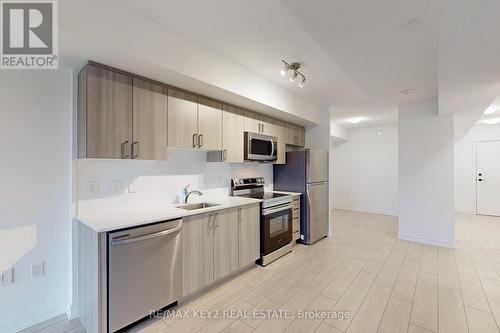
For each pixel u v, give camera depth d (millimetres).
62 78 2080
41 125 1993
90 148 1839
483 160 6184
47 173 2021
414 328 1889
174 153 2797
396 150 6211
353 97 3783
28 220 1943
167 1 1645
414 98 3832
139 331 1864
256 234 3027
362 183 6715
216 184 3291
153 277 1961
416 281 2662
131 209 2393
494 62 2016
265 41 2166
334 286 2553
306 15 1639
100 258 1696
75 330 1894
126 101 2029
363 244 3932
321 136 4410
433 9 1573
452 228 3781
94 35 1563
